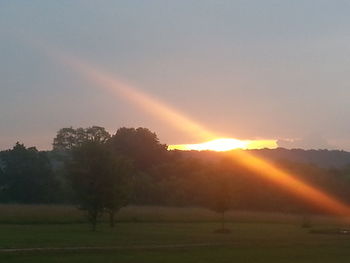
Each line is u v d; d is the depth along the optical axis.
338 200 106.44
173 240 48.12
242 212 91.44
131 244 43.72
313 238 52.84
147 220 79.81
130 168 66.88
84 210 64.75
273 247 44.34
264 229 67.06
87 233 55.09
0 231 56.28
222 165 112.88
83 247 40.34
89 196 62.66
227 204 68.44
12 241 44.38
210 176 110.56
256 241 48.31
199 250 41.06
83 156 64.44
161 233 56.78
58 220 72.75
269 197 106.25
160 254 38.41
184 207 93.50
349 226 75.00
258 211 98.19
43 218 72.44
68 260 34.41
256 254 40.00
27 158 116.75
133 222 77.69
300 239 51.38
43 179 115.31
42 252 37.19
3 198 114.06
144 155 137.38
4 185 115.94
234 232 60.47
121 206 66.25
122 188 64.31
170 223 77.06
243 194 105.56
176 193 106.12
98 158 63.97
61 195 113.38
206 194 74.50
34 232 55.34
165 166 129.75
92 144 65.06
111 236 51.50
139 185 106.69
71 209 75.88
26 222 71.19
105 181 63.53
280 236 54.91
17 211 73.75
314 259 38.62
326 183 108.31
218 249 41.97
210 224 75.56
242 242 47.12
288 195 107.00
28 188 114.50
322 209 106.50
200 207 94.06
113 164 64.19
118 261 34.75
